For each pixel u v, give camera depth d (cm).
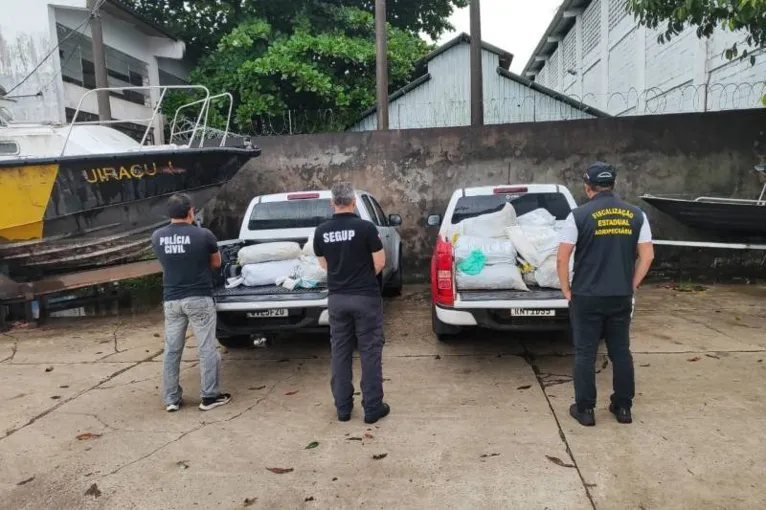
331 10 1614
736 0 645
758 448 339
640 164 900
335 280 399
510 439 362
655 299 771
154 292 959
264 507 297
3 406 461
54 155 726
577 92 1845
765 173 852
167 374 437
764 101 672
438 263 497
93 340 673
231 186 959
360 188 946
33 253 721
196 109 1455
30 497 317
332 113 1458
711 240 896
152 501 307
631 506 283
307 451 358
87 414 438
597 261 363
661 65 1244
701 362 502
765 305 717
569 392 443
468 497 297
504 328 489
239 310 512
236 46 1458
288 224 643
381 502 296
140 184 722
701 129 885
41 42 1227
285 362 559
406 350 571
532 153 916
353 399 439
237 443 375
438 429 382
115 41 1436
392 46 1523
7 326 749
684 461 326
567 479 311
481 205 602
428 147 932
